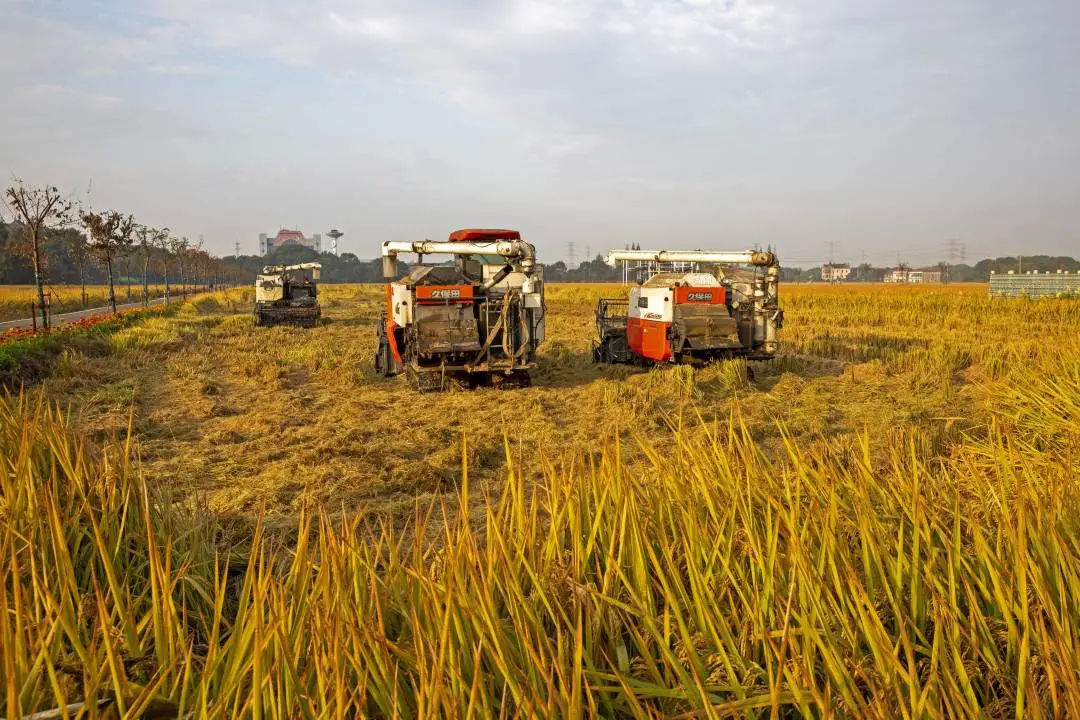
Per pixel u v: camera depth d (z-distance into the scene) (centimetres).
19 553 332
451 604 249
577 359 1709
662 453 787
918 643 271
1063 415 725
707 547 327
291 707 218
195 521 458
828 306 3666
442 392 1212
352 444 824
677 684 262
